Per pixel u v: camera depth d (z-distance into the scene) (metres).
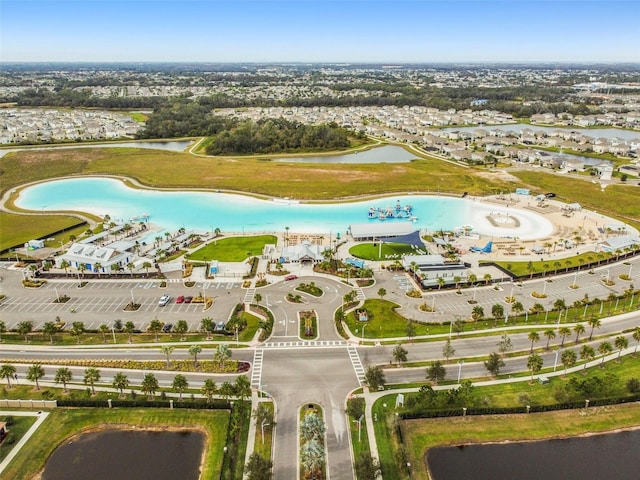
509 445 92.88
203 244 195.88
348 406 96.50
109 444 92.38
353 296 142.00
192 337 127.50
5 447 90.88
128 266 169.00
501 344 117.69
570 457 90.50
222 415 98.94
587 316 139.25
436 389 106.62
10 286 157.00
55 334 128.38
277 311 141.25
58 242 196.00
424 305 144.38
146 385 100.19
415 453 90.00
